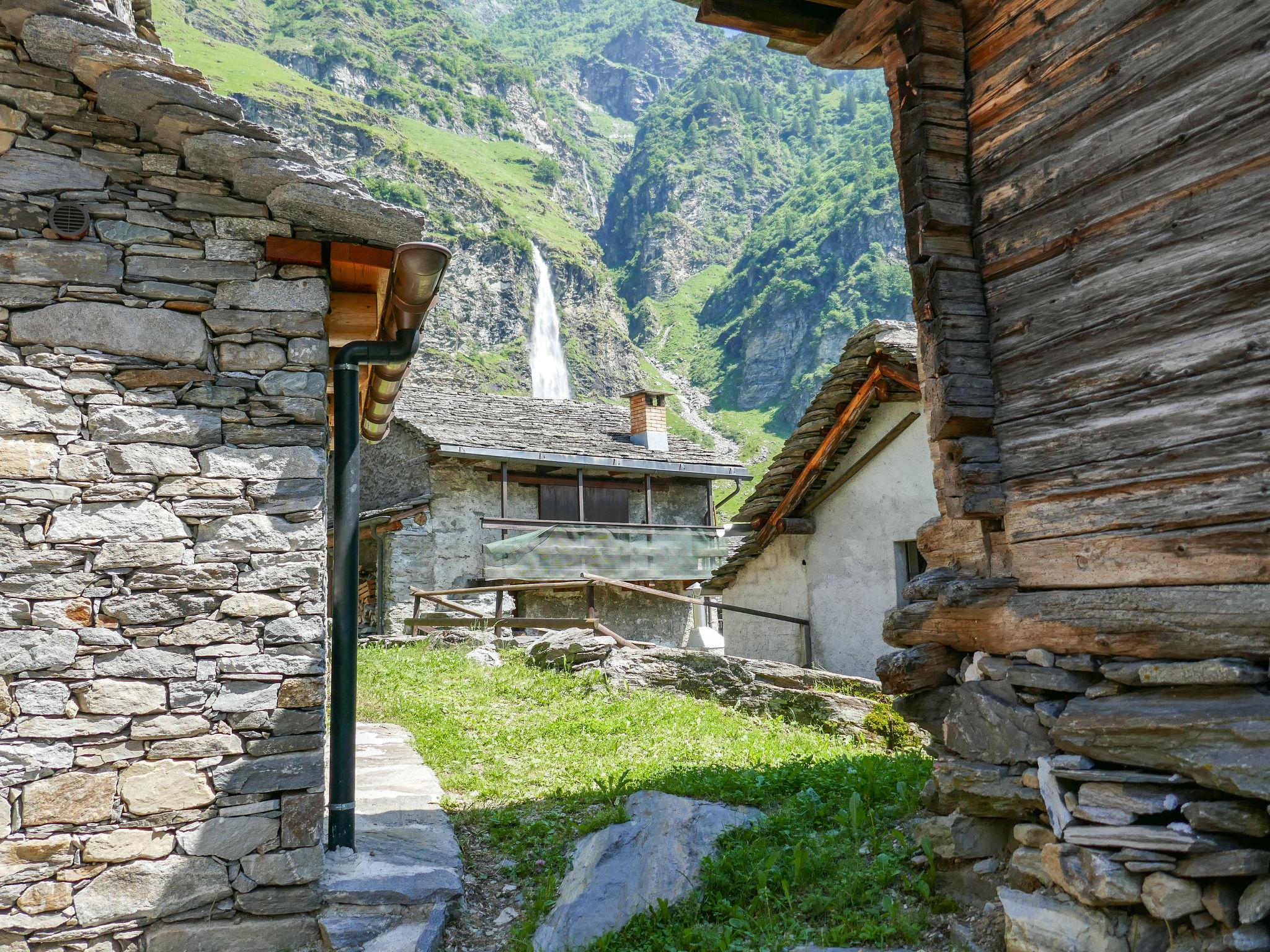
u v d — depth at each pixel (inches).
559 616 722.8
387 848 192.4
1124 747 126.5
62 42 170.1
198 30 4648.1
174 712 172.1
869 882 154.4
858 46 183.5
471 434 685.3
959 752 154.6
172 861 168.6
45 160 177.6
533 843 204.2
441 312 3754.9
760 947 142.9
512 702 328.5
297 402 185.8
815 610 457.4
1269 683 118.6
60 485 171.2
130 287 179.5
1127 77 140.4
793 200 5634.8
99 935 163.9
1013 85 157.9
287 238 188.7
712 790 210.1
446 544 677.9
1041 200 152.3
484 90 6156.5
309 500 184.1
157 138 183.6
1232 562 122.9
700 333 5285.4
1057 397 148.7
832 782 204.8
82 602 169.8
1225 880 115.2
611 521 776.9
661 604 794.2
